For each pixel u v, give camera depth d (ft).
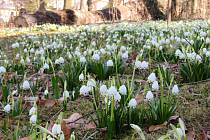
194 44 20.67
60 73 18.88
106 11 83.76
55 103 13.84
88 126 11.25
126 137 10.50
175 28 38.34
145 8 91.56
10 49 32.71
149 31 36.55
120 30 40.81
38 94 15.61
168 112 10.98
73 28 52.95
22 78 18.44
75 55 20.63
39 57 23.12
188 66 15.40
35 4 115.44
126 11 87.92
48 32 50.80
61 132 8.59
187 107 12.46
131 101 10.47
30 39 39.73
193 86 14.62
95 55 16.83
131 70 18.40
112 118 10.24
